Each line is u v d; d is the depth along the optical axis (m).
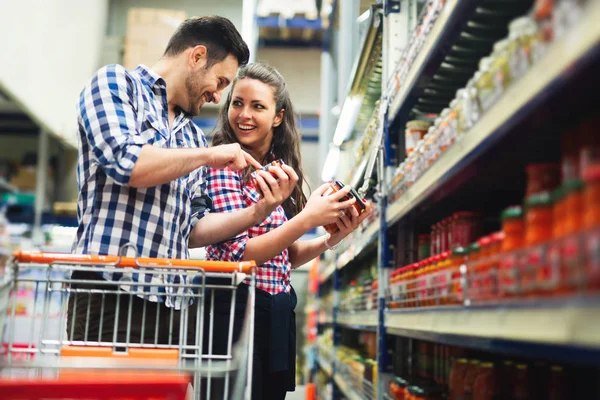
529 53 1.20
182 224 2.07
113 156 1.75
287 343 2.42
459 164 1.57
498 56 1.39
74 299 1.80
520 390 1.69
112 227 1.87
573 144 1.14
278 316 2.40
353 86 3.77
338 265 4.72
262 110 2.54
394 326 2.35
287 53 9.91
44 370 1.59
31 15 6.99
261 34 9.35
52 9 7.67
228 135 2.65
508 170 1.78
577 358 0.93
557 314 0.94
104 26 9.88
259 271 2.42
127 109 1.87
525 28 1.23
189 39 2.08
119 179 1.75
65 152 9.40
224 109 2.68
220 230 2.18
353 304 4.02
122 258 1.62
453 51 2.16
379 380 2.70
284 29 9.02
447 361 2.30
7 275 1.57
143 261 1.62
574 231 1.00
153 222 1.94
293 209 2.75
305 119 9.79
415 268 2.14
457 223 1.92
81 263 1.61
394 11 2.90
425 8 2.27
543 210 1.16
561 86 0.99
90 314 1.84
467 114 1.57
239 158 1.93
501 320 1.18
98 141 1.78
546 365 1.69
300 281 8.77
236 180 2.51
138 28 9.08
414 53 2.25
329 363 5.39
